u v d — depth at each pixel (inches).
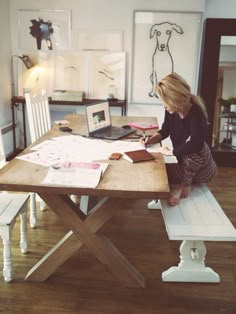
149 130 106.0
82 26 161.9
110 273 86.0
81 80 166.1
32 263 89.0
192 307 75.5
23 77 167.3
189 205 84.9
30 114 109.3
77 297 77.6
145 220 113.6
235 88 161.6
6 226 77.8
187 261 83.0
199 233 73.5
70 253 80.6
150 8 157.8
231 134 167.2
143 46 161.3
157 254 94.7
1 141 94.0
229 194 136.0
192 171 85.9
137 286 81.2
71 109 171.0
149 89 166.2
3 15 156.6
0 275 84.0
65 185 65.2
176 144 90.9
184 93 78.5
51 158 78.7
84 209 107.1
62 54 164.4
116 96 166.2
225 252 96.3
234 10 160.1
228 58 159.0
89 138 95.1
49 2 160.2
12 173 70.3
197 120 82.4
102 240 79.9
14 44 165.9
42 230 105.1
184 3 156.3
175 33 158.7
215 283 83.3
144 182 67.4
